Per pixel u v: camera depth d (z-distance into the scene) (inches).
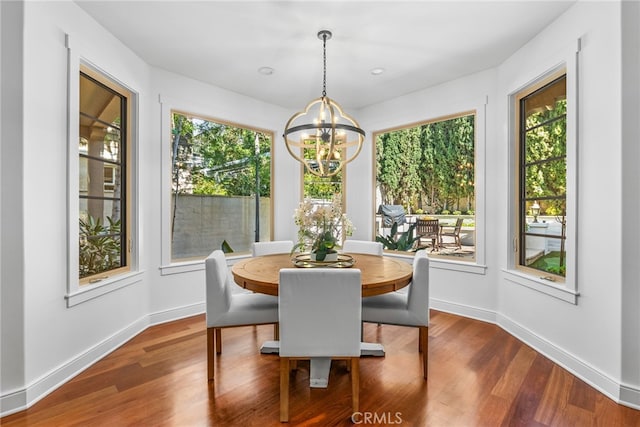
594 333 78.9
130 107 111.7
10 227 68.3
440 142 143.8
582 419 65.7
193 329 115.6
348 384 79.0
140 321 113.1
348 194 170.6
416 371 85.2
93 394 74.3
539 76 99.0
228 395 74.1
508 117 115.0
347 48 107.7
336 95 150.3
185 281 129.8
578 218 84.4
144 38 101.4
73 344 83.9
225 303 84.7
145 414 67.0
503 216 117.7
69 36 82.0
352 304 65.4
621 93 71.1
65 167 82.0
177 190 132.6
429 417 66.2
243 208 153.9
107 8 86.6
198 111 132.9
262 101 156.1
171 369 86.1
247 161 155.0
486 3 84.1
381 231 164.7
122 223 110.2
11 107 68.2
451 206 140.4
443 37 100.7
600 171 77.2
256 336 109.5
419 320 82.4
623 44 70.7
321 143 99.3
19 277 69.1
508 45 105.7
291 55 112.3
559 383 79.4
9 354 68.3
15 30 68.6
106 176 103.3
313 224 93.8
